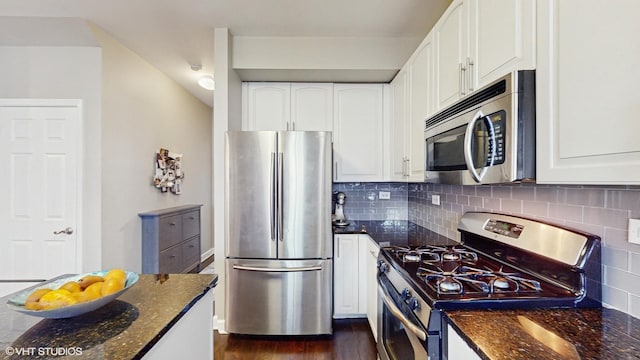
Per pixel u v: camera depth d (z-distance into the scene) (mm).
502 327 891
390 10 2213
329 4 2135
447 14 1604
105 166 2637
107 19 2344
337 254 2543
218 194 2482
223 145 2473
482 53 1271
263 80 2875
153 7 2184
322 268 2328
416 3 2125
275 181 2316
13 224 2586
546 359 724
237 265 2338
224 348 2236
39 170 2582
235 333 2377
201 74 3609
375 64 2633
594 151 765
